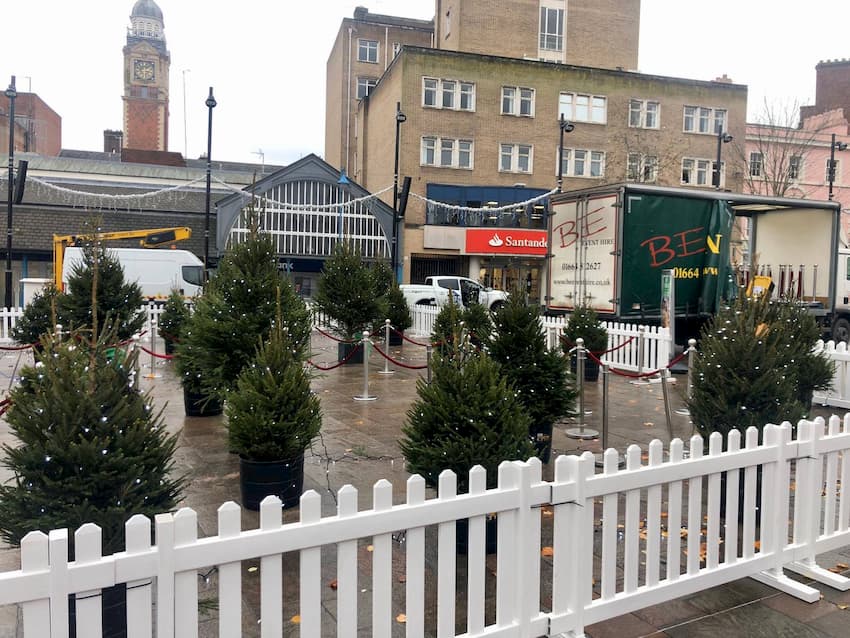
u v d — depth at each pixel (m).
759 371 5.59
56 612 2.39
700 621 3.90
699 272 14.41
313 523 2.86
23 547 2.34
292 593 4.05
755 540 4.98
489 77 35.22
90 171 34.78
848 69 47.12
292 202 30.53
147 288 21.44
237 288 8.09
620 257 13.39
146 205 31.70
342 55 49.97
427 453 4.67
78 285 13.30
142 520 2.55
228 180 38.59
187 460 7.00
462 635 3.28
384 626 3.09
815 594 4.13
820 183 41.81
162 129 97.25
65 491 3.43
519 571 3.41
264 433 5.43
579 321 12.66
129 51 96.69
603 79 36.88
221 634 2.73
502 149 35.62
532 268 34.75
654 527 3.87
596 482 3.61
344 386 11.86
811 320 9.34
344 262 14.97
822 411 10.04
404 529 3.09
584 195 14.17
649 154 35.97
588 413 9.57
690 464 3.95
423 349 17.84
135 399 3.82
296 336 8.18
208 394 8.53
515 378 6.54
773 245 18.06
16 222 27.84
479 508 3.27
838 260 18.25
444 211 33.91
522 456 4.69
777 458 4.32
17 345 14.24
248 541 2.72
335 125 52.81
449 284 24.36
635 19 41.84
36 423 3.51
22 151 49.31
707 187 38.69
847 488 4.73
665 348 12.26
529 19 39.91
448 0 41.31
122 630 3.22
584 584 3.59
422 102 34.41
